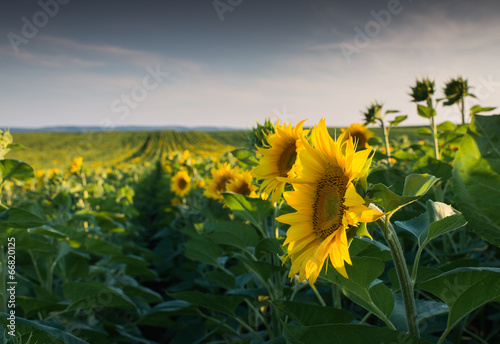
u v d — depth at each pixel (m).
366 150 1.25
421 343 1.30
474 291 1.41
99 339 3.47
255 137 2.73
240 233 3.12
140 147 68.62
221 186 4.14
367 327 1.33
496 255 4.16
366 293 1.68
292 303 1.90
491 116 1.07
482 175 1.10
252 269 2.95
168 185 12.38
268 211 3.12
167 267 7.07
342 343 1.41
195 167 8.20
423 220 1.87
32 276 4.48
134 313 5.16
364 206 1.16
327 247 1.30
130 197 8.91
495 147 1.06
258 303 3.77
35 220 2.47
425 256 3.63
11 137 3.10
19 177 2.90
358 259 1.58
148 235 10.43
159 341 5.44
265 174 2.14
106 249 4.60
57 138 92.44
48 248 3.45
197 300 3.34
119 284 4.75
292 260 1.51
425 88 3.77
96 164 23.05
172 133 95.31
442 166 3.28
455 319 1.48
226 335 3.99
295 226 1.49
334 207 1.38
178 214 8.42
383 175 3.37
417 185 1.30
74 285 3.14
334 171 1.42
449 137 4.21
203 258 3.87
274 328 3.15
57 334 2.04
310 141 1.96
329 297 3.38
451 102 4.15
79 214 4.68
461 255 3.29
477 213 1.18
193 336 4.53
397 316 1.96
